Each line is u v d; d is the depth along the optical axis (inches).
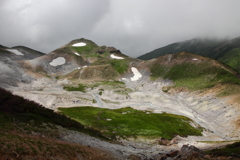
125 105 5792.3
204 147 2070.6
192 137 2997.0
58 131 1453.0
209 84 6722.4
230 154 1274.6
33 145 901.2
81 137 1596.9
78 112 4333.2
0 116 1203.9
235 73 7834.6
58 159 884.0
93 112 4414.4
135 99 6476.4
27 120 1382.9
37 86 7440.9
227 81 6491.1
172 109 5241.1
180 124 3649.1
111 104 5856.3
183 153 1309.1
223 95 5201.8
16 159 696.4
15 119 1295.5
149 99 6348.4
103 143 1723.7
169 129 3221.0
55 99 5369.1
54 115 1840.6
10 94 1654.8
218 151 1435.8
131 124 3400.6
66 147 1090.1
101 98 6555.1
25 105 1630.2
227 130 3334.2
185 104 5644.7
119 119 3784.5
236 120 3494.1
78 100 5698.8
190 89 6884.8
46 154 871.7
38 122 1437.0
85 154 1126.4
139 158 1427.2
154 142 2581.2
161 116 4276.6
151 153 1806.1
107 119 3745.1
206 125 3907.5
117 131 2881.4
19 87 6820.9
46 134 1270.9
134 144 2386.8
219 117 4018.2
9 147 764.0
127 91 7421.3
